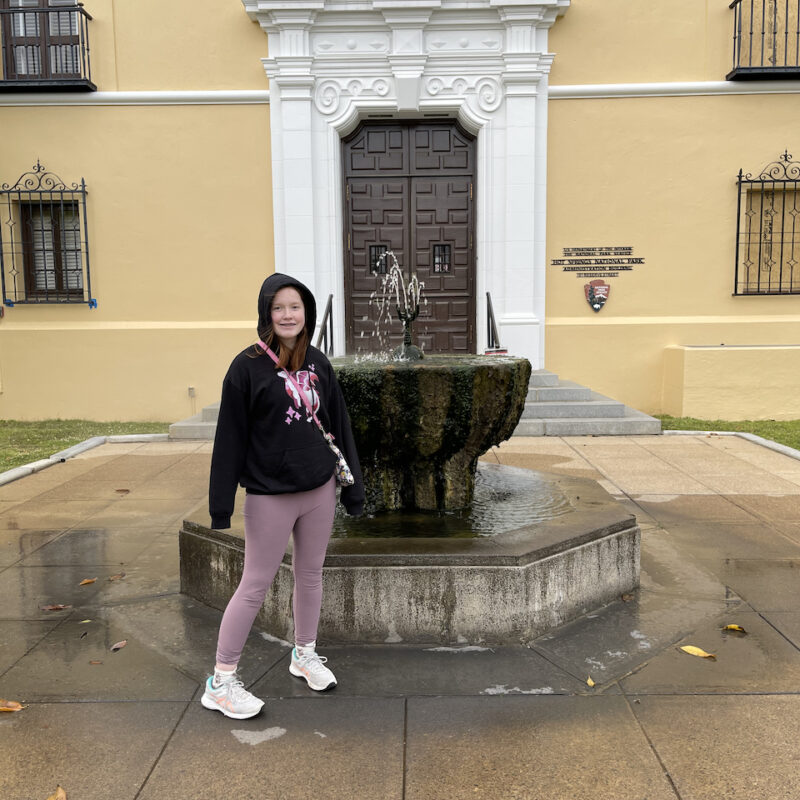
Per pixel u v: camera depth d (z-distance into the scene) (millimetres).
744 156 10586
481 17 10180
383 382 3822
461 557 3283
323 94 10383
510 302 10578
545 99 10422
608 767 2420
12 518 5531
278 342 2695
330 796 2293
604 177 10617
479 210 10695
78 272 10992
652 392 10867
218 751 2521
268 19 10227
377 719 2715
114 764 2453
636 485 6348
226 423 2637
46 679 3023
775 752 2486
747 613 3627
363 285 11047
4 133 10625
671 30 10406
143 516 5562
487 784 2344
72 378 10914
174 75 10555
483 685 2955
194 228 10742
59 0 10680
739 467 7055
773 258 10875
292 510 2705
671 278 10766
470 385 3842
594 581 3672
